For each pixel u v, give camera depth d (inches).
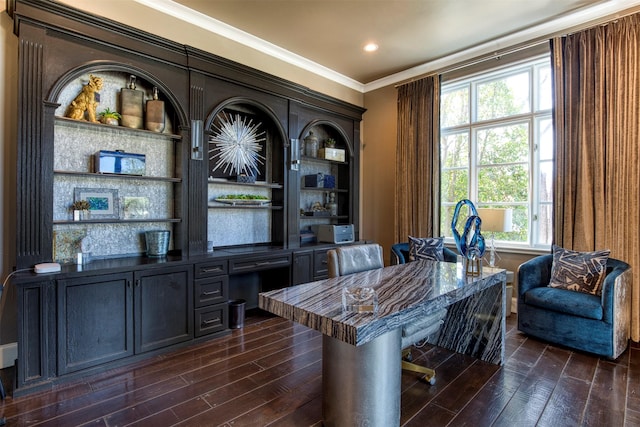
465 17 136.6
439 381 93.7
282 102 165.5
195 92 131.0
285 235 167.3
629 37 122.6
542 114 151.4
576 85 134.1
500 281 99.7
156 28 124.2
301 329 137.3
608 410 79.6
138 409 80.8
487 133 169.6
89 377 96.4
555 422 75.4
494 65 161.6
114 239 121.7
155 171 130.9
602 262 118.6
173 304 116.0
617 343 106.3
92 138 115.6
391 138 200.2
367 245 108.1
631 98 121.8
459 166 179.5
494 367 101.9
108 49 109.2
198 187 132.8
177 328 116.9
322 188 187.8
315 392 88.6
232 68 141.3
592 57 130.5
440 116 177.0
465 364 104.2
